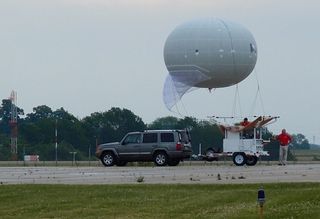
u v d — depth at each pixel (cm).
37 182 5969
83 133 16075
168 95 10050
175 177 6291
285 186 5159
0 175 6900
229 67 9675
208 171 7062
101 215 4266
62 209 4512
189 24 9788
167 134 8538
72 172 7256
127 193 5019
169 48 9856
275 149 11175
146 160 8569
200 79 9775
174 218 4072
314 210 3978
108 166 8600
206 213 4138
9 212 4494
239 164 8681
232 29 9694
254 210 4075
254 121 8731
